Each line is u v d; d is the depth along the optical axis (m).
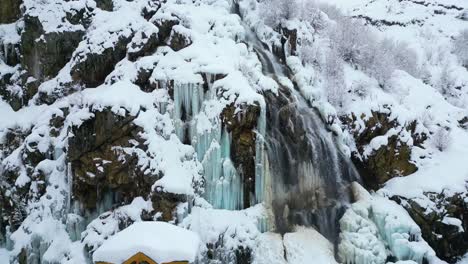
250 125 14.24
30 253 14.09
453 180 15.78
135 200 13.36
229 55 15.53
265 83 15.38
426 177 16.02
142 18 17.02
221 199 14.07
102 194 13.91
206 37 16.02
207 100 14.64
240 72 14.99
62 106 15.48
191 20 16.34
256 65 16.19
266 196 14.42
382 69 18.61
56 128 15.34
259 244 13.46
